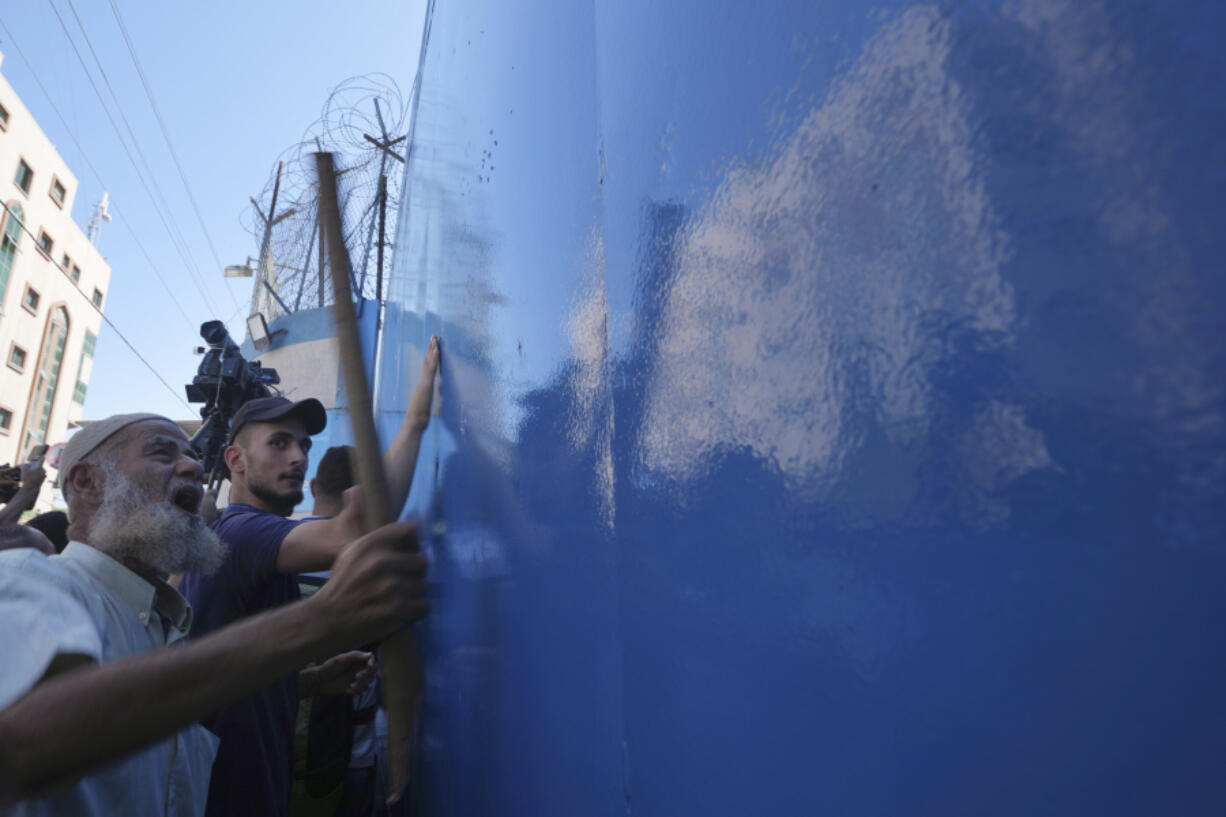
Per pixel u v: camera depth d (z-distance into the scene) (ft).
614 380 2.10
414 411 5.28
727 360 1.54
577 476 2.35
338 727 6.12
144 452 4.12
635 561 1.88
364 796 6.36
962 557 0.96
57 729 1.92
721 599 1.49
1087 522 0.80
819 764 1.19
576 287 2.51
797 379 1.31
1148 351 0.76
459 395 4.49
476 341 4.11
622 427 2.02
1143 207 0.78
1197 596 0.70
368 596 2.26
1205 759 0.68
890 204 1.13
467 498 4.08
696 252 1.70
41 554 3.10
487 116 4.24
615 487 2.03
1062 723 0.81
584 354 2.38
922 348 1.05
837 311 1.23
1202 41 0.73
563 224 2.71
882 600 1.09
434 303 5.76
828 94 1.29
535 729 2.63
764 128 1.47
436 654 4.78
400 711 2.95
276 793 4.75
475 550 3.80
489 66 4.28
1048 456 0.86
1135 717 0.74
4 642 2.58
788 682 1.28
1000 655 0.89
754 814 1.34
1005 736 0.88
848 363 1.20
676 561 1.68
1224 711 0.67
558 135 2.85
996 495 0.92
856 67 1.23
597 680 2.08
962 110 1.01
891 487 1.09
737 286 1.52
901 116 1.12
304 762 5.93
